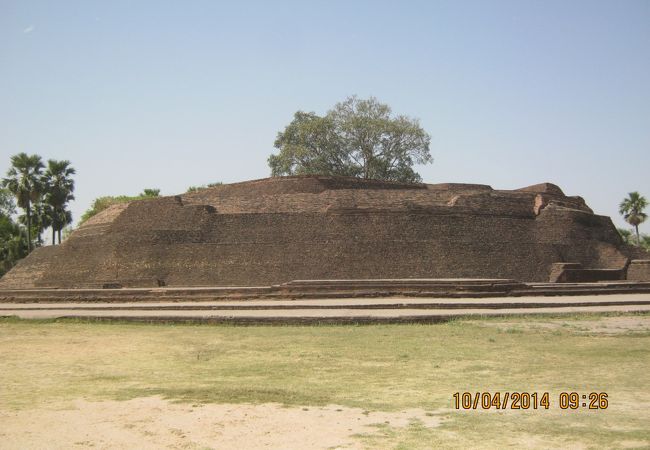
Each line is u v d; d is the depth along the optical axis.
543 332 21.78
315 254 38.59
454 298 31.52
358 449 10.13
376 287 32.75
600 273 39.59
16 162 61.88
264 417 12.02
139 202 43.53
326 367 16.83
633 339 20.14
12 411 12.72
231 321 25.39
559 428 10.98
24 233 68.50
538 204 43.59
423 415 11.99
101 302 34.62
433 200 42.66
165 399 13.49
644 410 12.05
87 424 11.77
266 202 42.06
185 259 39.44
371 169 69.69
